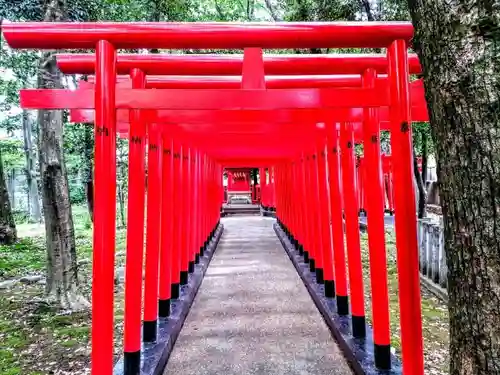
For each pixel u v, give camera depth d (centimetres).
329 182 419
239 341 383
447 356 351
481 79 132
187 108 253
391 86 240
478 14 133
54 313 496
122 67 306
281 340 384
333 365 328
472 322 137
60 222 519
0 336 429
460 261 141
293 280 634
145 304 352
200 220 746
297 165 802
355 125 473
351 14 728
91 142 1114
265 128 493
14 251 988
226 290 577
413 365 225
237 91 256
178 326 403
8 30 224
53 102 288
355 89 252
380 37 235
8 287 652
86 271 770
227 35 236
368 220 299
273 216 1788
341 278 421
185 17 854
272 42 238
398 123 235
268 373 316
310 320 440
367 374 282
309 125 489
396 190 236
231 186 2645
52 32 227
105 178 227
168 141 444
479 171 133
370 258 299
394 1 660
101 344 223
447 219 147
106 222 226
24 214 2175
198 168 725
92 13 691
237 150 814
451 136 141
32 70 886
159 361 310
